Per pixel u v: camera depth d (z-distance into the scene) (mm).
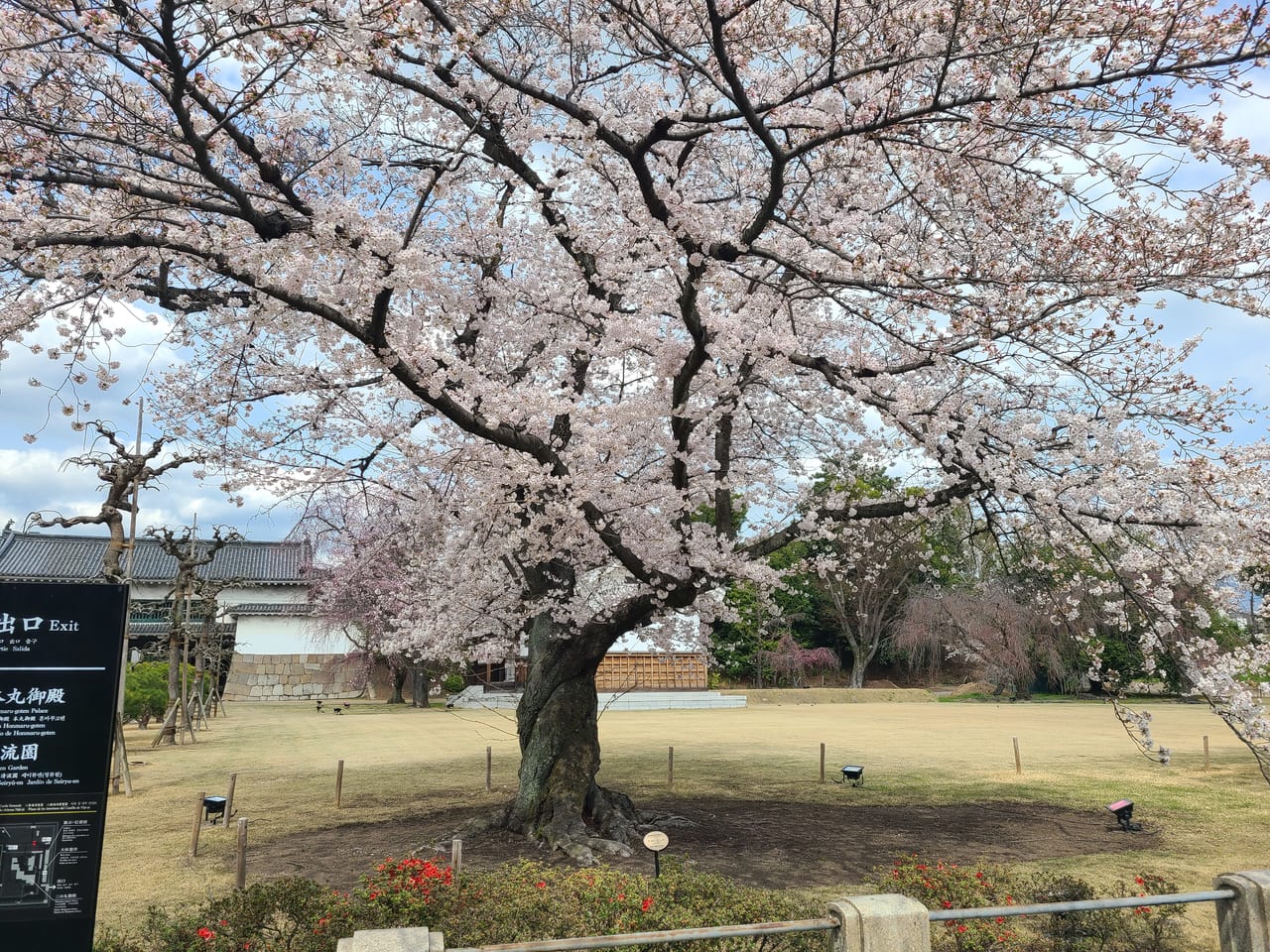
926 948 3277
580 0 6742
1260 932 3703
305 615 37344
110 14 4738
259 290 6117
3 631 4004
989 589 28891
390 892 4848
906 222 8273
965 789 13133
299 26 4906
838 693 35812
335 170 6562
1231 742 18719
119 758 13680
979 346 6414
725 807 11508
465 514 9281
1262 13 4480
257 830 10188
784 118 6316
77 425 6609
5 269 5836
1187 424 6480
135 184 5566
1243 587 7918
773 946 4387
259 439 8461
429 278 5934
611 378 10203
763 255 6422
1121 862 8688
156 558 38250
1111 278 5719
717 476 9531
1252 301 5906
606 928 4418
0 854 3881
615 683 33219
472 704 30891
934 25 5559
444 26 5957
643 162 6371
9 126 5387
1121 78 4812
